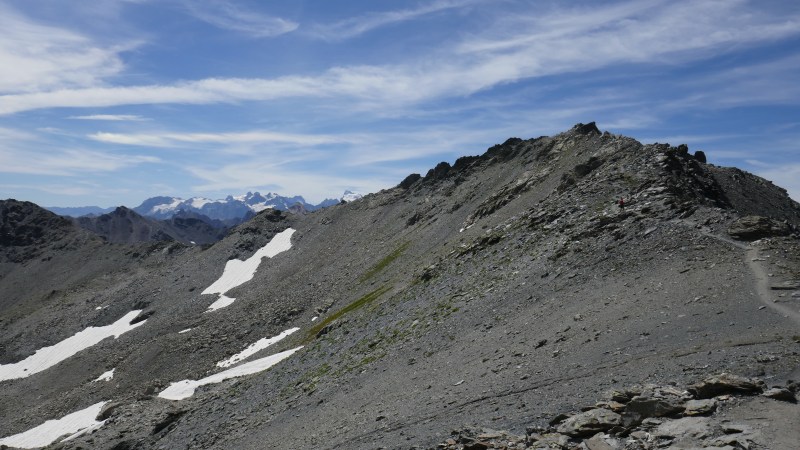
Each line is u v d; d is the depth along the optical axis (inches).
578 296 1510.8
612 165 2596.0
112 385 4087.1
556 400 917.2
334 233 7273.6
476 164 6318.9
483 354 1412.4
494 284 1978.3
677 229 1657.2
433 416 1111.0
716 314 1078.4
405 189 7490.2
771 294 1102.4
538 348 1266.0
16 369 5669.3
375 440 1112.8
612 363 1003.9
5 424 4042.8
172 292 6752.0
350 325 2615.7
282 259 7057.1
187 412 2407.7
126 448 2308.1
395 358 1779.0
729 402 690.8
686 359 899.4
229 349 4158.5
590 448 682.8
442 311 1996.8
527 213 2689.5
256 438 1675.7
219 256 7691.9
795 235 1482.5
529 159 4894.2
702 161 3223.4
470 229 3693.4
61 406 4045.3
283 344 3779.5
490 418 952.9
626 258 1614.2
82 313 6815.9
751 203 2471.7
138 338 5319.9
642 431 680.4
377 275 4372.5
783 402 668.1
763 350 851.4
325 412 1588.3
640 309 1238.3
